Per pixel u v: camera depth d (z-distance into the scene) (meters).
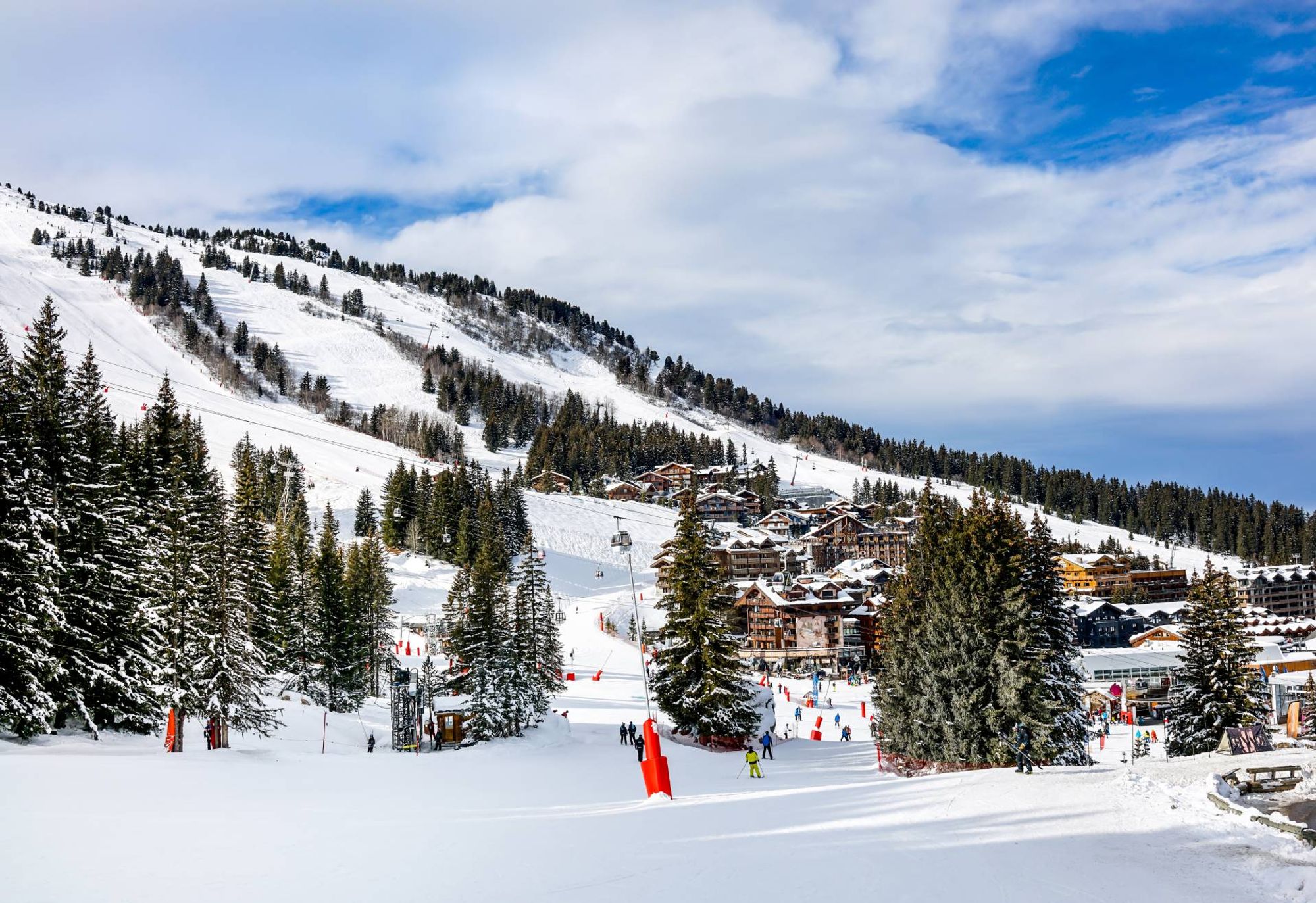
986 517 47.97
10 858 16.06
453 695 69.19
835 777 39.66
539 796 30.77
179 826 20.22
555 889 14.30
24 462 41.81
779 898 13.77
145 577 46.31
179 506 51.12
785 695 103.69
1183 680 53.06
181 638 47.50
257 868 15.78
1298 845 16.94
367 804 26.78
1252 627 132.12
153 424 75.38
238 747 48.97
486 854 17.36
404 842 18.78
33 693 39.03
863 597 140.88
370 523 161.12
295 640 77.44
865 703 98.19
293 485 167.00
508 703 64.94
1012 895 14.11
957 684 44.75
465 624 69.12
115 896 13.65
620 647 121.44
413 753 57.81
